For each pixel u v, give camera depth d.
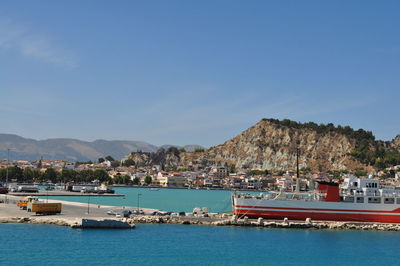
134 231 117.69
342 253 101.12
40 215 137.75
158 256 93.31
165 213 142.38
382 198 127.94
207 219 132.00
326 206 126.88
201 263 89.62
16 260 86.81
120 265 86.00
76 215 138.75
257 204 128.88
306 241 110.75
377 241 112.38
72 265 84.88
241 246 104.38
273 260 94.12
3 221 124.88
